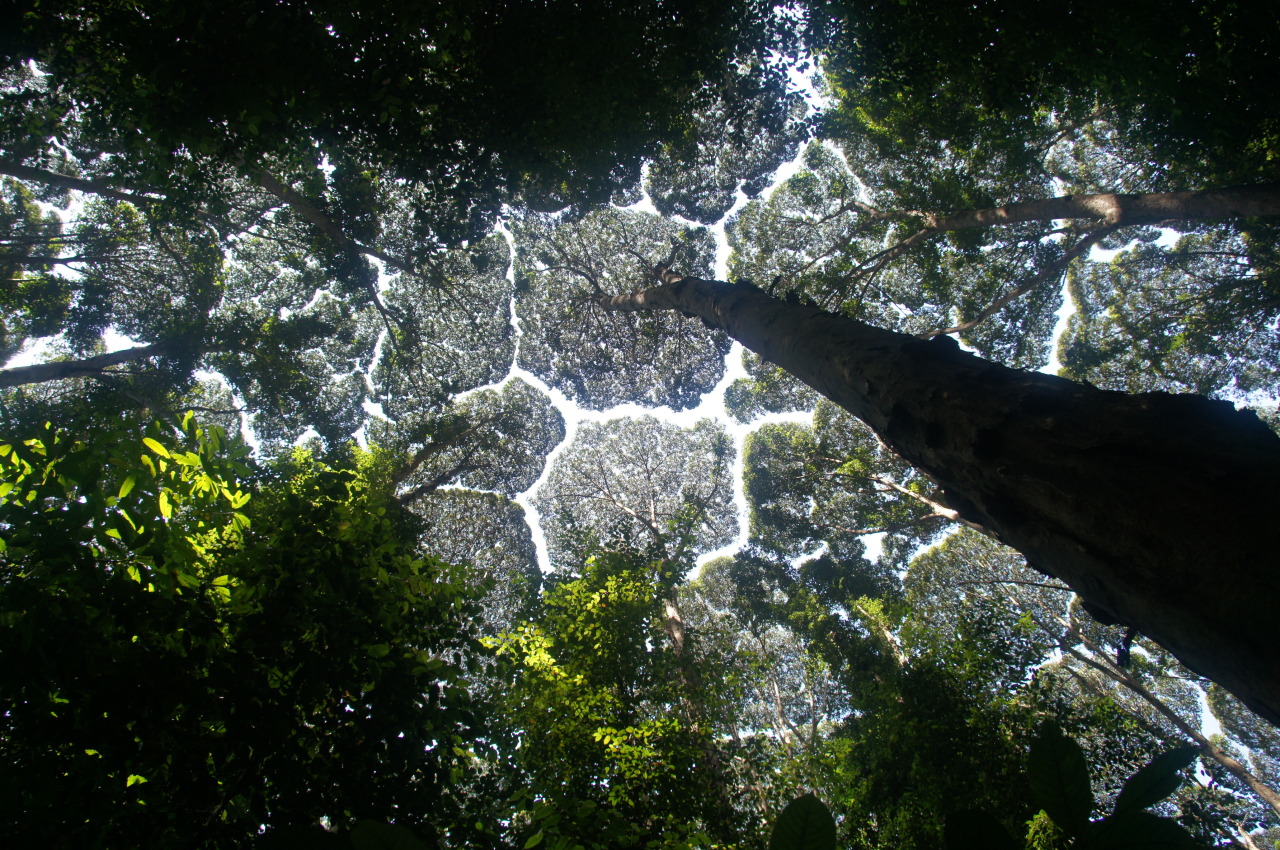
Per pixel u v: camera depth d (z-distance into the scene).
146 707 2.71
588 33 6.38
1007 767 8.47
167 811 2.78
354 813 3.33
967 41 7.32
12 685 2.43
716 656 8.43
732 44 7.77
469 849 3.83
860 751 10.02
